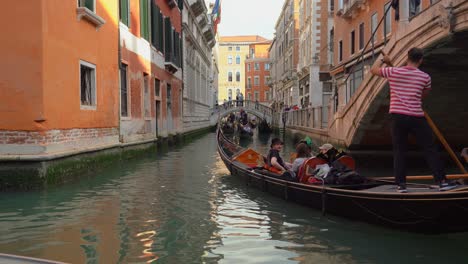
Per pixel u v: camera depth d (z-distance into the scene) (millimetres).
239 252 4938
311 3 32031
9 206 6906
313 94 31438
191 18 29656
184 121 25797
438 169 5230
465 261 4703
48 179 8039
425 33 8391
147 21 16172
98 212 6660
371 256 4844
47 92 8016
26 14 7840
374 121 12250
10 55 7879
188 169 11734
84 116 9789
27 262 2367
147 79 16109
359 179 6809
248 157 10781
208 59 41875
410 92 5266
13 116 7887
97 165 10508
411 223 5473
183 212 6758
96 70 10578
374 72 5602
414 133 5332
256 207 7113
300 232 5707
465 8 7098
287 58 47125
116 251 4918
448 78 10117
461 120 13031
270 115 43469
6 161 7820
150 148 16094
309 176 7242
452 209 5023
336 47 23453
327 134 17219
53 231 5645
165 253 4879
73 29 9219
